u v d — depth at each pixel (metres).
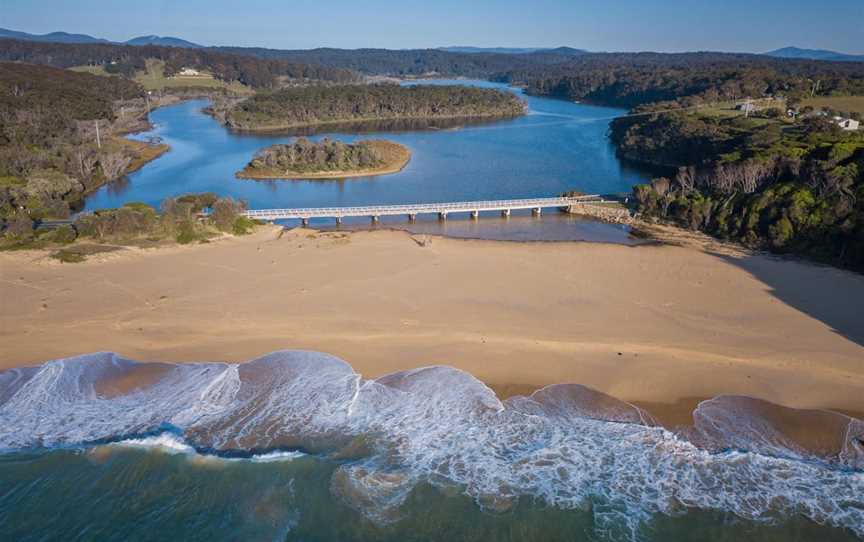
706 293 60.88
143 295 59.19
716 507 33.00
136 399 42.09
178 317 54.44
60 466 35.53
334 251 74.06
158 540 30.94
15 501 33.09
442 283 63.12
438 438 38.28
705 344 49.69
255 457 36.31
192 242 75.25
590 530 31.58
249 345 49.44
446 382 44.09
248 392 42.88
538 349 48.69
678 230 86.94
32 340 50.00
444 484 34.53
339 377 44.72
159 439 37.59
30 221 76.31
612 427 39.41
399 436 38.41
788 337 50.94
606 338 50.72
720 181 90.88
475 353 48.16
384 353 48.16
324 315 54.97
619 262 71.31
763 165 88.44
